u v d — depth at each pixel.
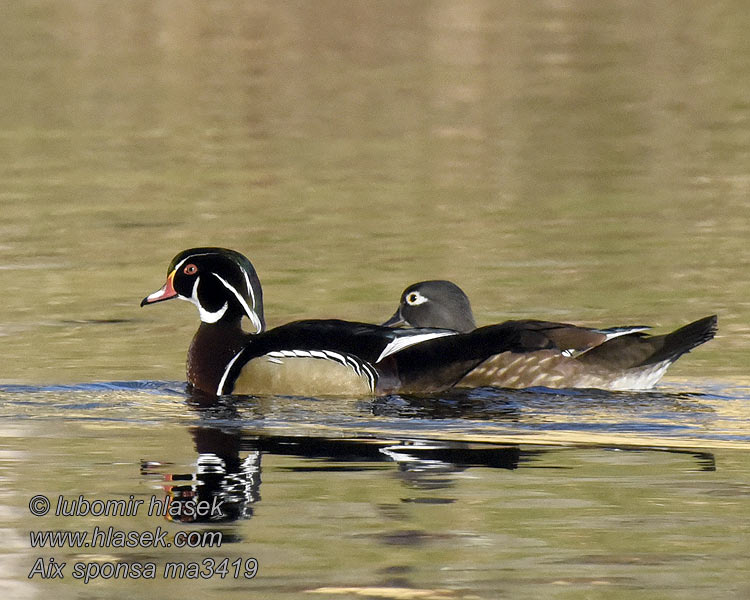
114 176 24.14
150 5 46.50
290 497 9.45
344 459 10.41
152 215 21.11
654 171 24.03
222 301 13.30
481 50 38.50
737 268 17.45
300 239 19.39
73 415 11.98
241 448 10.80
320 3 47.19
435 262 17.89
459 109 30.52
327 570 8.09
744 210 20.86
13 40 40.25
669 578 7.94
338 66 36.41
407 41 40.16
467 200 21.95
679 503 9.24
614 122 28.77
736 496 9.38
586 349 12.34
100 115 30.12
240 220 20.70
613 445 10.78
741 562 8.18
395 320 14.02
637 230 19.69
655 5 46.47
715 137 26.95
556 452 10.56
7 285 17.14
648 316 15.30
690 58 36.62
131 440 11.10
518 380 12.49
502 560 8.23
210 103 31.62
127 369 13.72
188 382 13.23
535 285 16.73
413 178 23.78
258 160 25.56
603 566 8.10
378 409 12.15
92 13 44.97
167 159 25.62
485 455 10.48
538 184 23.14
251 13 45.22
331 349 12.71
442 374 12.51
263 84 34.06
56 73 35.19
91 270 17.91
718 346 14.14
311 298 16.30
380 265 17.84
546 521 8.91
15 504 9.36
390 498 9.40
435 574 8.00
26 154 26.11
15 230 20.14
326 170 24.61
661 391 12.45
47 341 14.70
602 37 40.38
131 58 37.66
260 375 12.83
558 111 30.08
